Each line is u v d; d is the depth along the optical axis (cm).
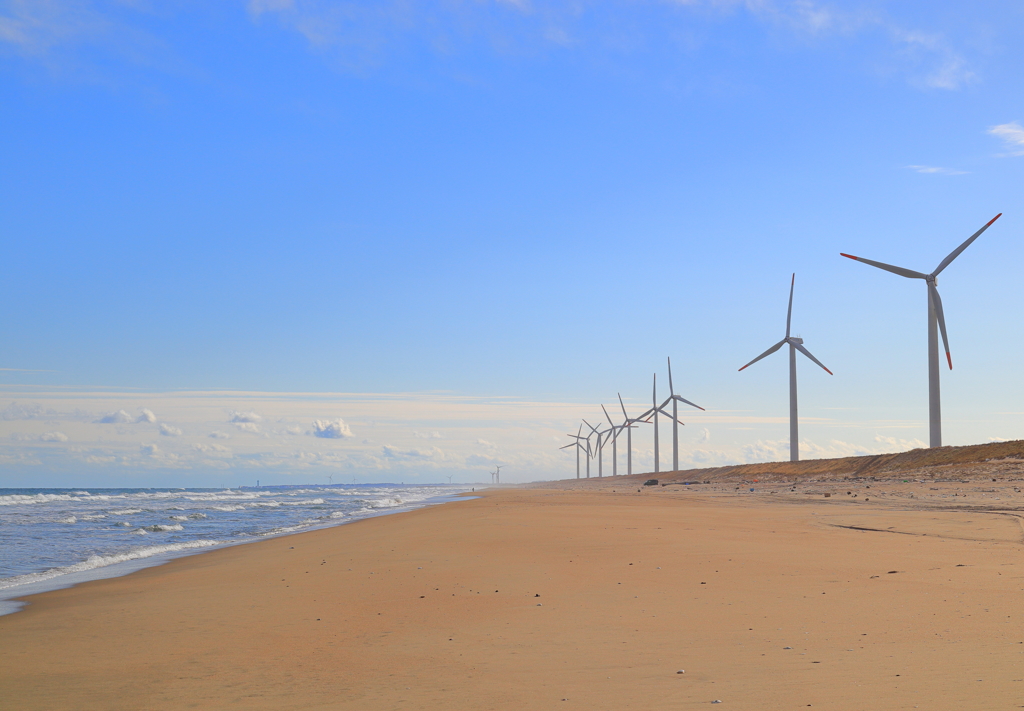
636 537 2245
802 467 8381
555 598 1269
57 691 809
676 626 1004
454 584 1470
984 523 2375
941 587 1198
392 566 1794
